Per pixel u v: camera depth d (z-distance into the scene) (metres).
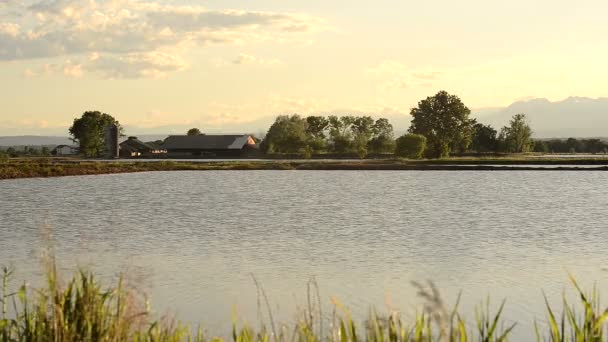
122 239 31.72
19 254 26.56
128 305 8.94
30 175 93.69
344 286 20.98
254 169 117.75
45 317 9.02
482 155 181.12
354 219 41.16
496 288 20.73
